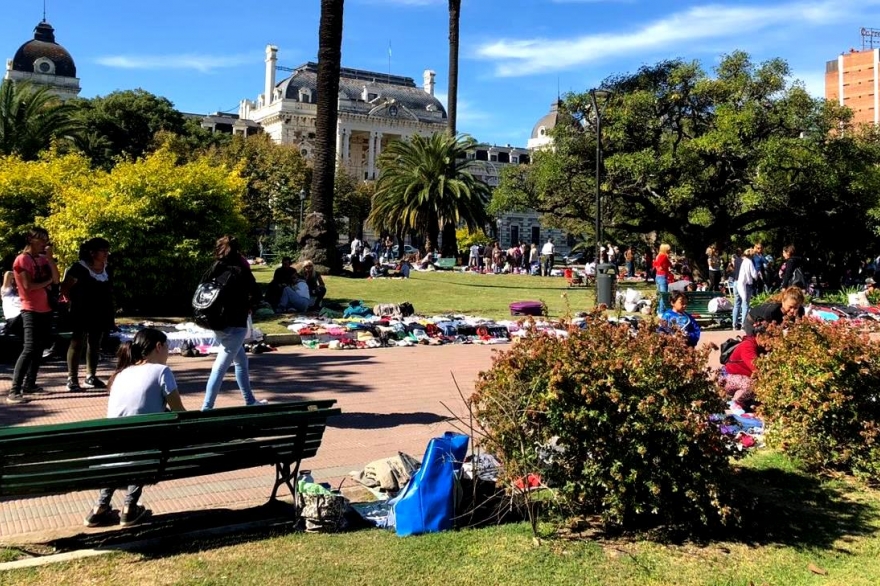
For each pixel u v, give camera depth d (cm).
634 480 435
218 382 666
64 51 9706
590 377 435
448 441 474
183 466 420
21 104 3744
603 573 388
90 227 1448
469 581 371
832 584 384
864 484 556
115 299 1494
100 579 364
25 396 816
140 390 452
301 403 451
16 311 1045
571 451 444
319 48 2225
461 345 1358
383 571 379
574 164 2819
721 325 1661
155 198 1537
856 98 10644
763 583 384
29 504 487
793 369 590
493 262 4050
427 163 3897
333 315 1588
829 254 3494
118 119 5975
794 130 2470
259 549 407
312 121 10400
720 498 450
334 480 544
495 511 465
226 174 1758
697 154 2516
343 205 7544
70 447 378
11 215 1641
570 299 2064
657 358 452
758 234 3769
